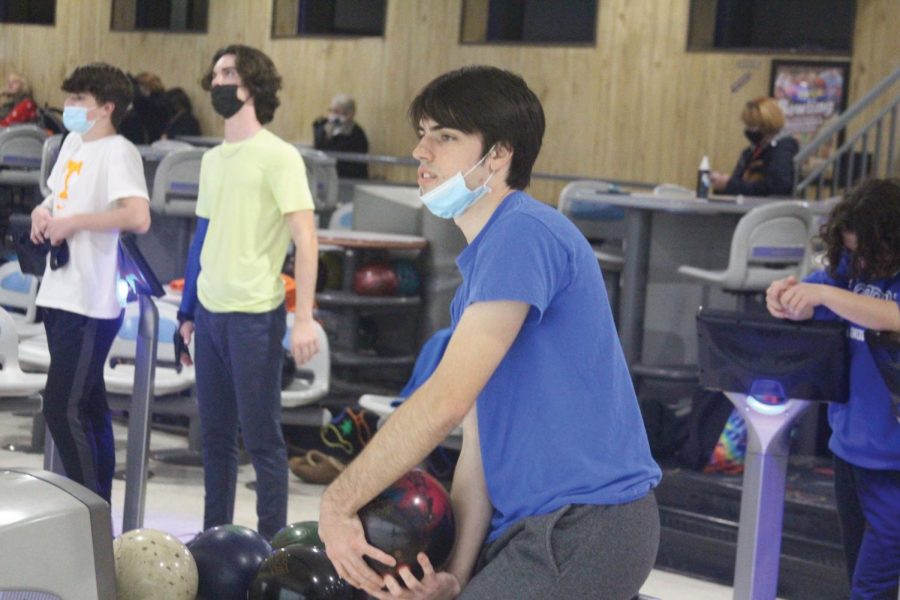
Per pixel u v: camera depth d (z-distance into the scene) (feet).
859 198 12.41
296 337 15.23
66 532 8.52
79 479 14.71
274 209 14.97
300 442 22.03
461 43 46.11
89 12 58.49
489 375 7.50
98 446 15.01
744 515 12.55
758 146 28.22
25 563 8.33
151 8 56.85
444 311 25.25
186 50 54.70
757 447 12.42
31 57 60.85
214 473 15.35
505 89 7.93
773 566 12.60
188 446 22.15
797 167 29.84
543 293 7.52
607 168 42.50
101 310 14.61
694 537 18.03
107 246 14.62
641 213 22.45
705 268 24.07
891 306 11.90
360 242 23.98
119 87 14.82
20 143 32.50
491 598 7.65
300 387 21.15
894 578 12.46
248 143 14.94
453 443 19.34
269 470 15.19
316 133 44.86
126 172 14.74
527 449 7.79
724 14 40.78
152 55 55.98
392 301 24.53
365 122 48.78
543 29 45.78
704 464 18.95
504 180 8.05
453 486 8.64
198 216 15.35
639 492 7.82
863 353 12.29
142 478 14.39
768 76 39.04
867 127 30.99
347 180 41.81
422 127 8.11
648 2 41.45
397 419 7.55
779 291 12.20
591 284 7.82
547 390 7.73
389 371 25.70
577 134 43.14
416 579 8.15
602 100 42.52
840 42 39.58
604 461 7.77
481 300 7.53
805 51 38.40
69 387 14.56
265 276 14.94
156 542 10.16
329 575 9.71
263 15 52.24
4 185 33.24
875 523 12.42
